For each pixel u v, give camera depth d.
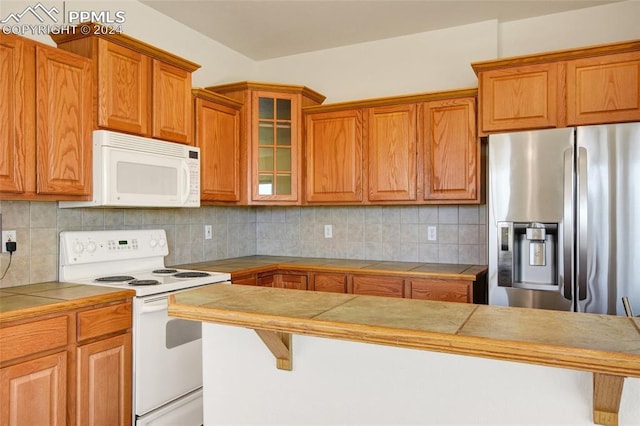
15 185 1.92
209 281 2.56
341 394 1.39
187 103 2.76
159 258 2.93
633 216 2.27
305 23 3.27
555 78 2.59
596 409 1.08
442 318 1.11
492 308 1.23
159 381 2.23
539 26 3.17
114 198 2.26
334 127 3.36
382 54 3.59
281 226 3.94
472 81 3.31
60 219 2.41
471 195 2.95
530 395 1.17
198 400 2.47
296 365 1.45
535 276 2.52
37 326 1.74
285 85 3.34
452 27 3.36
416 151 3.11
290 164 3.39
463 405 1.24
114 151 2.26
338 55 3.75
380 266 3.18
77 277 2.43
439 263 3.36
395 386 1.32
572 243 2.39
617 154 2.31
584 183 2.36
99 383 1.98
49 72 2.04
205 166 2.98
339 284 3.11
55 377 1.81
